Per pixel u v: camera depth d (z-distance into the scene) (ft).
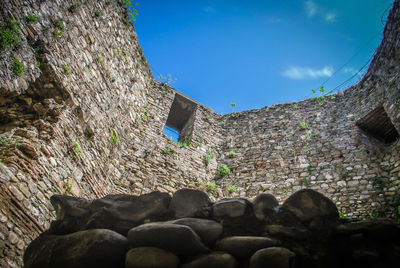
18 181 12.67
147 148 28.09
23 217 12.48
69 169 16.66
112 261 6.93
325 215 7.12
